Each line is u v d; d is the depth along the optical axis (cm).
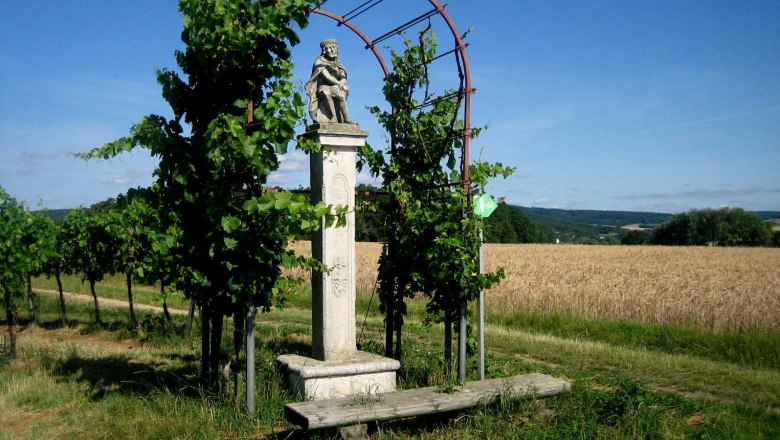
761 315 1537
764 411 795
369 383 795
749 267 3203
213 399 738
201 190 716
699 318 1579
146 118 686
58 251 1512
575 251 5034
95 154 665
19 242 1095
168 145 692
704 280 2402
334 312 820
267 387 784
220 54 687
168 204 739
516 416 704
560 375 966
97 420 696
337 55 848
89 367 976
